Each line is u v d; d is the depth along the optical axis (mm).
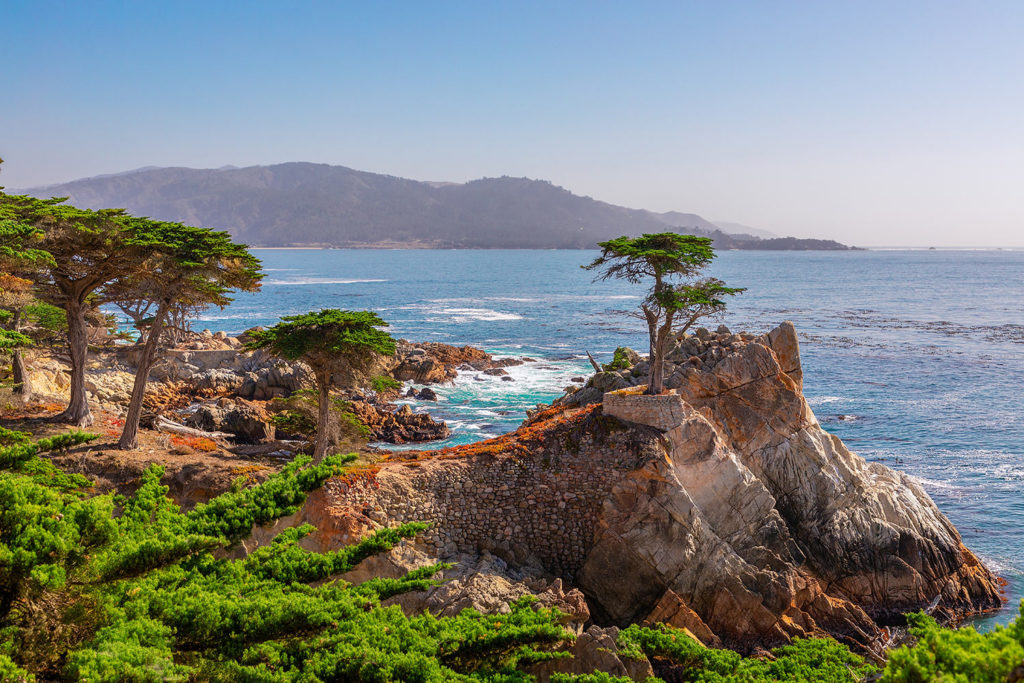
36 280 42000
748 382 41906
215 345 96875
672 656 26500
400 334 143125
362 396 80375
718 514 37531
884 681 15453
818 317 171000
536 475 37594
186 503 35094
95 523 15617
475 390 91625
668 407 39281
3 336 26516
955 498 56000
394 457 40281
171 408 65062
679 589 35031
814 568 37844
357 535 31719
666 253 39219
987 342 133250
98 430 44406
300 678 14688
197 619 14977
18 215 37000
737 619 34531
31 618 14258
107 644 13203
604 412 39969
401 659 15523
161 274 41312
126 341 94562
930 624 25984
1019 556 46719
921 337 139250
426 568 19531
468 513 35844
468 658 17719
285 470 20203
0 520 14727
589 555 36156
